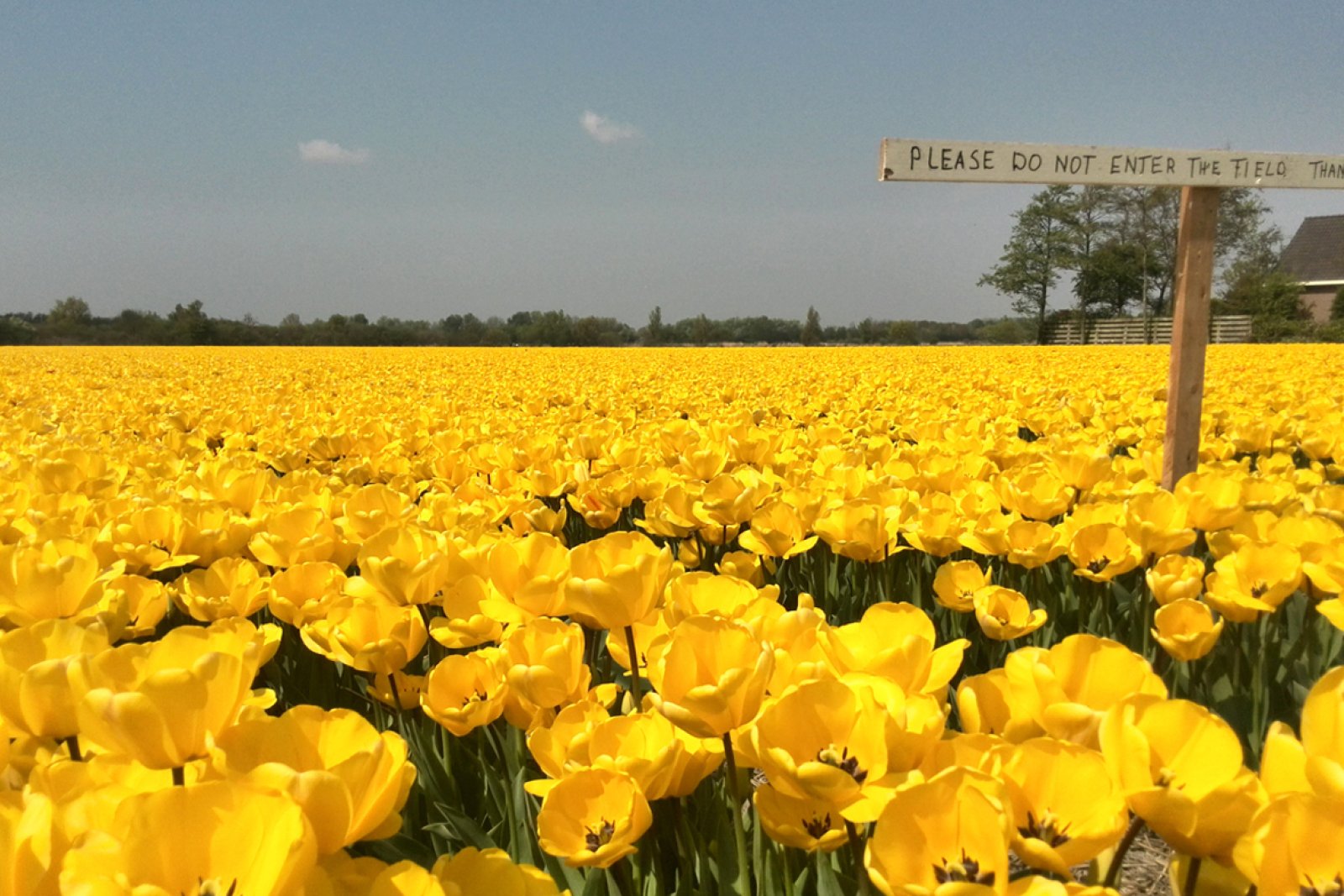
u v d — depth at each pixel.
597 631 2.99
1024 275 72.56
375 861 1.33
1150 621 3.44
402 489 5.25
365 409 10.67
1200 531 4.39
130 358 34.38
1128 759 1.33
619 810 1.66
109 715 1.40
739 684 1.61
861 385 14.08
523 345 71.06
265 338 70.00
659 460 5.96
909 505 3.87
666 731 1.81
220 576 3.04
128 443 8.03
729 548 4.32
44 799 1.20
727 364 25.16
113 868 1.11
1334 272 81.12
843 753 1.52
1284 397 10.38
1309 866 1.17
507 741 2.46
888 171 5.04
